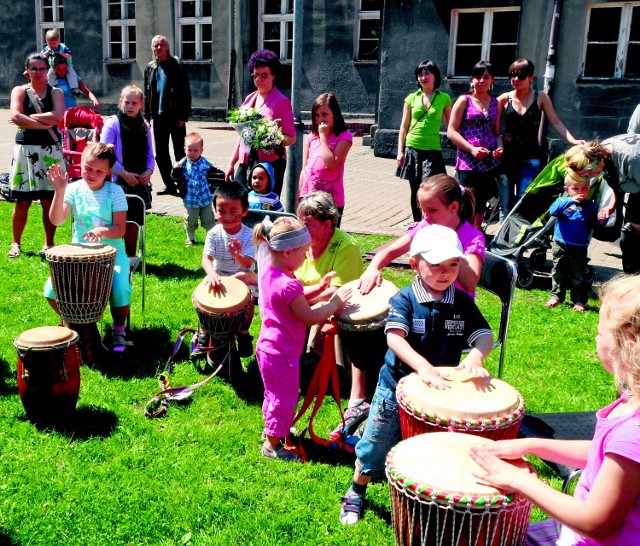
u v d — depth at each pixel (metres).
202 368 4.81
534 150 7.39
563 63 12.91
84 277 4.49
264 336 3.67
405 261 7.36
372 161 14.43
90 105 22.48
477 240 3.63
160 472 3.59
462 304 3.08
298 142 6.94
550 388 4.65
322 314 3.52
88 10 21.84
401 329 3.04
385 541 3.13
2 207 9.45
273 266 3.61
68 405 3.97
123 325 5.07
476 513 2.26
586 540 2.12
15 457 3.66
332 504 3.39
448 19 13.96
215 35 20.34
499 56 13.96
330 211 4.13
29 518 3.18
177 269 7.01
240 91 20.61
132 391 4.45
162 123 10.41
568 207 6.08
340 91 18.61
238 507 3.33
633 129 6.85
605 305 2.04
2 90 24.47
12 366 4.71
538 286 6.98
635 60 12.62
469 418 2.65
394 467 2.45
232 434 3.99
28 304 5.84
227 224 4.72
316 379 3.75
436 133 7.96
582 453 2.35
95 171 4.90
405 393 2.82
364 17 18.09
